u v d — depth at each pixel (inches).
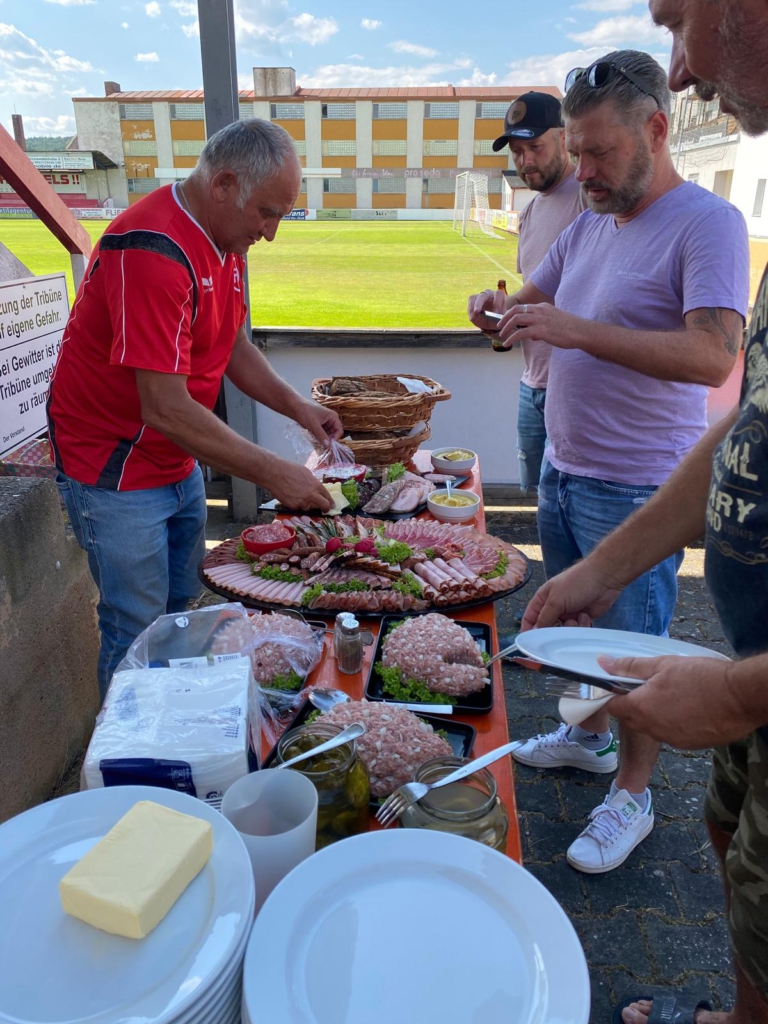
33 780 95.7
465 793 42.1
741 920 46.4
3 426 115.4
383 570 75.6
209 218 82.4
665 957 80.1
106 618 95.5
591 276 90.3
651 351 77.4
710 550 44.7
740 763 55.6
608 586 59.4
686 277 78.5
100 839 35.1
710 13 36.3
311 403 110.3
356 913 33.8
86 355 84.1
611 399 86.9
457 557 79.7
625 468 87.7
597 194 83.4
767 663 35.7
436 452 124.8
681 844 95.8
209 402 97.0
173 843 33.8
